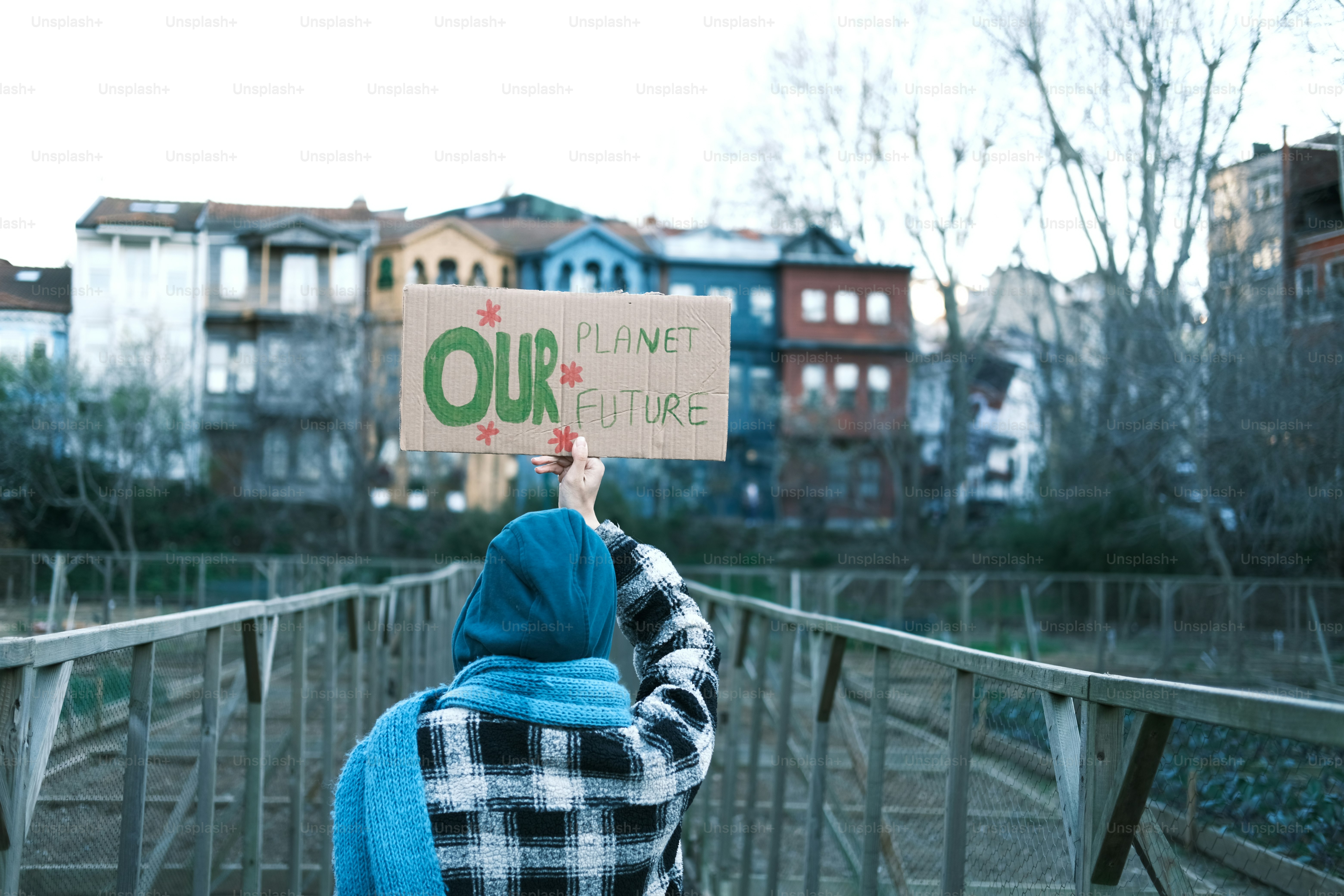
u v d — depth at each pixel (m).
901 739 3.21
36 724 2.09
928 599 21.12
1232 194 18.17
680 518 34.41
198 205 36.09
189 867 3.35
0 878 1.95
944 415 35.41
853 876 3.90
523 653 1.51
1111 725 1.81
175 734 3.22
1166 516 21.48
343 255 36.66
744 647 5.86
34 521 29.28
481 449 2.06
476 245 38.47
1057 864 2.04
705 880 6.06
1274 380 16.56
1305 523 16.80
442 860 1.40
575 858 1.42
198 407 33.78
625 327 2.09
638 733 1.52
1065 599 19.16
